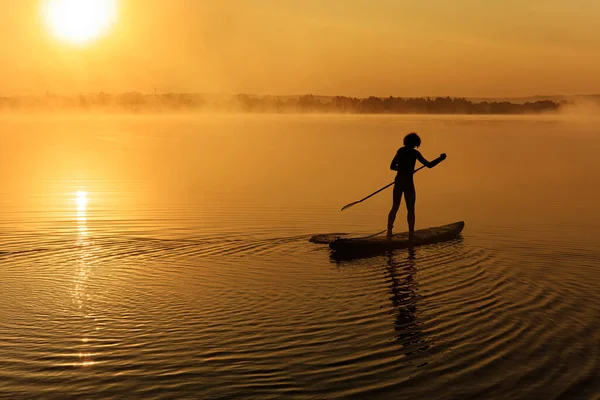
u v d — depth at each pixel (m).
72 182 22.28
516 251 12.40
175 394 6.62
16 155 33.72
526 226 14.84
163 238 13.30
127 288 9.91
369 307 9.16
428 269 11.12
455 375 7.11
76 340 7.89
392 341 7.98
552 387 6.86
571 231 14.27
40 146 40.97
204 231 13.99
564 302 9.38
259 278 10.50
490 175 25.47
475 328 8.41
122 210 16.50
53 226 14.41
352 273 10.83
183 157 32.91
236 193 19.69
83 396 6.57
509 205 18.00
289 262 11.52
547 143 44.53
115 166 28.03
